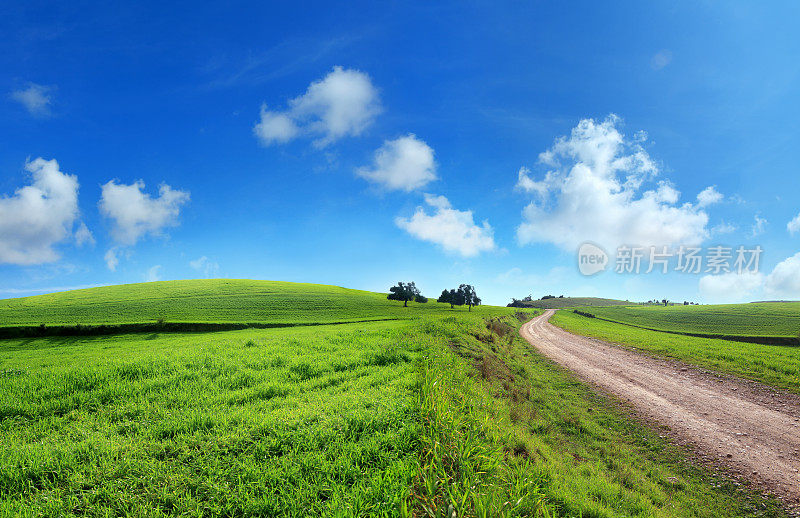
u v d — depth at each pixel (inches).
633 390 672.4
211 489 207.0
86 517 188.4
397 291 4180.6
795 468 380.2
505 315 2967.5
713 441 450.6
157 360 543.2
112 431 297.6
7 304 2940.5
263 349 675.4
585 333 1707.7
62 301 3063.5
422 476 218.7
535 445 349.1
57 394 401.7
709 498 335.9
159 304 2999.5
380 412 311.1
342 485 207.9
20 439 292.4
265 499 196.1
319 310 3132.4
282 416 310.7
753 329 2192.4
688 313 3179.1
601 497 285.3
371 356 594.9
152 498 203.2
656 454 430.9
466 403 367.6
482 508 175.6
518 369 793.6
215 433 283.1
